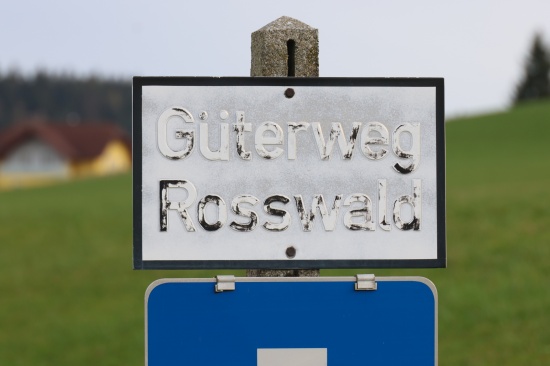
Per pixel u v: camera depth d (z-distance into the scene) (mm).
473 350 21156
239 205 3686
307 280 3689
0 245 36250
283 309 3686
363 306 3697
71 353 24297
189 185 3676
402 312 3701
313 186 3703
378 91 3723
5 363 23750
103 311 27797
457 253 28766
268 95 3703
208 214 3680
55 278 31531
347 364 3686
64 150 111500
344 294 3699
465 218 32719
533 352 20531
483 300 24234
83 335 25625
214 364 3668
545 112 67438
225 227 3682
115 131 117000
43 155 112250
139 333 25422
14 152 112625
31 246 35875
